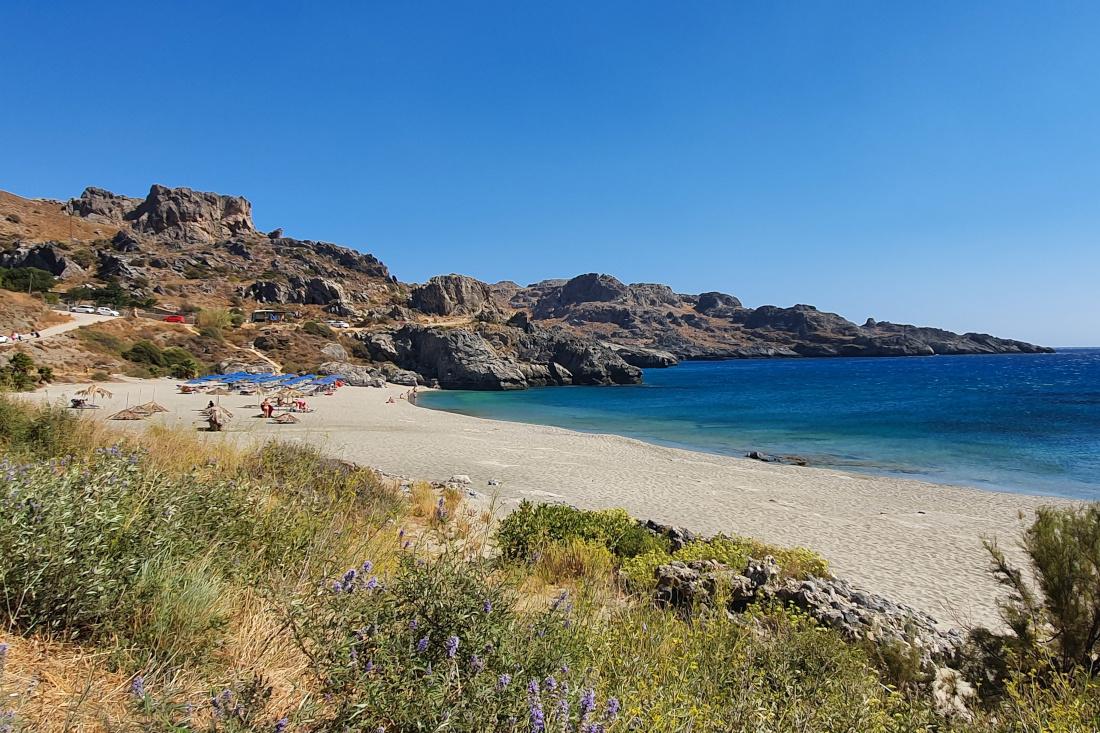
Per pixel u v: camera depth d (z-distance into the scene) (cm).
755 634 455
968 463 2834
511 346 10238
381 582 288
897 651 513
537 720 201
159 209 16388
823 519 1633
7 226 13325
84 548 283
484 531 833
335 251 17012
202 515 415
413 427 3556
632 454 2800
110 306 8956
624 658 325
